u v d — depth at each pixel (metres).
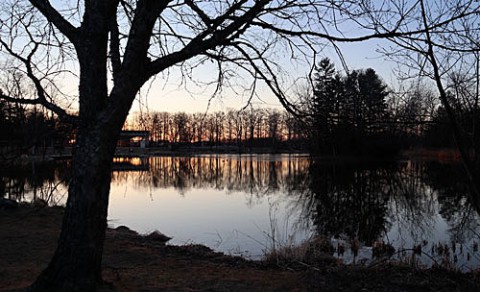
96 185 4.33
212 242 10.67
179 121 65.94
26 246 7.59
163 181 29.84
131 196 21.30
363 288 5.27
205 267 6.52
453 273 5.95
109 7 4.51
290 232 12.27
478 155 3.48
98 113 4.37
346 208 16.94
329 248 9.57
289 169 40.94
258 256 8.80
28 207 12.16
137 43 4.42
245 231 12.36
